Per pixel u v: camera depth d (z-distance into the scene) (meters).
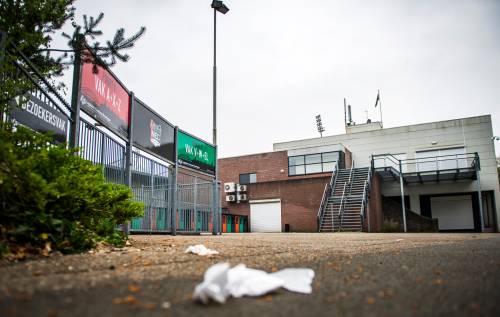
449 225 29.16
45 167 3.72
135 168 9.65
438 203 29.77
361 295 2.27
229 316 1.81
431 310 1.94
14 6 5.36
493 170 27.12
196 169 13.55
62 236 4.00
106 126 7.67
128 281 2.58
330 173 28.45
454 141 28.72
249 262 3.75
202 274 2.94
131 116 9.10
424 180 26.81
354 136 32.50
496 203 26.61
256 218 29.30
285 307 1.98
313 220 26.84
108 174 7.86
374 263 3.77
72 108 6.10
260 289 2.22
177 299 2.11
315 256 4.46
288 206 28.00
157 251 4.68
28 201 3.66
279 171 30.53
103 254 4.01
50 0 5.80
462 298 2.20
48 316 1.73
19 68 4.55
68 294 2.15
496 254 4.80
